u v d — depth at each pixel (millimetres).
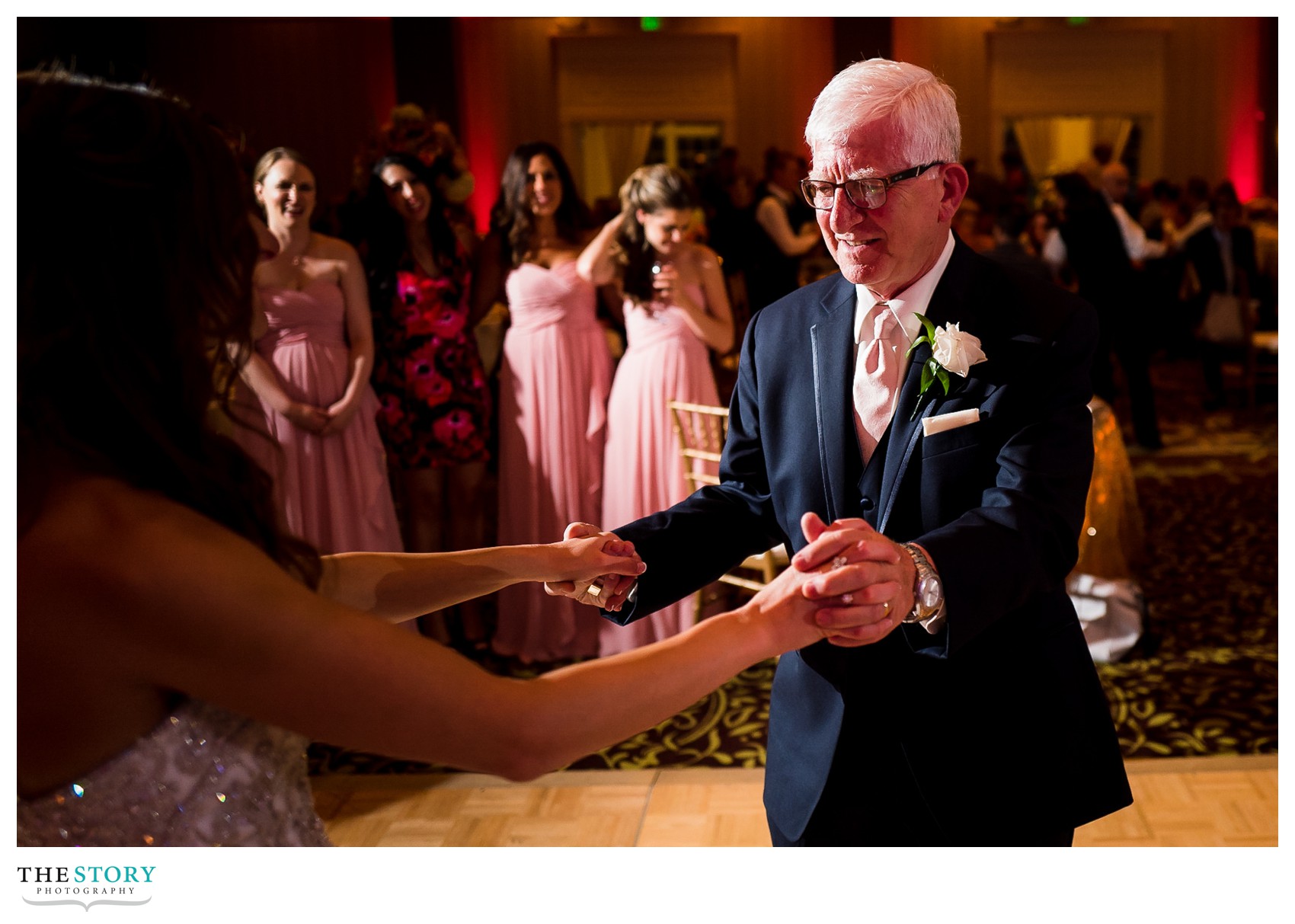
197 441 879
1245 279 7371
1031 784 1429
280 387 3572
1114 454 3824
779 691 1567
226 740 926
